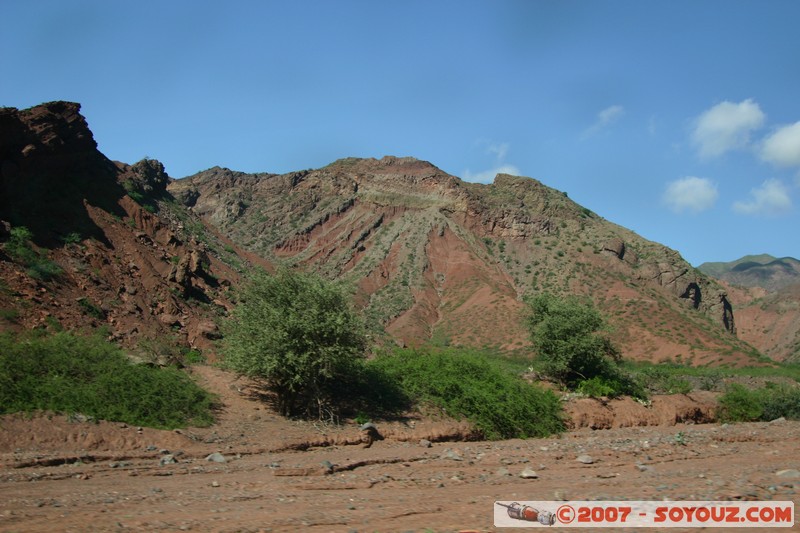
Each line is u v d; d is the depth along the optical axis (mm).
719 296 128625
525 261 115875
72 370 19750
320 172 150250
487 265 112562
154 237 47938
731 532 8531
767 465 16016
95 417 17891
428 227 119188
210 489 12266
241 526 8828
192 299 40312
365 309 95312
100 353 21281
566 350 33531
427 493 11922
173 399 20266
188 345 34375
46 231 36719
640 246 128125
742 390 36406
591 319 34156
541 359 35219
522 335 82562
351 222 129750
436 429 23547
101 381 19547
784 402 34438
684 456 18062
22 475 13359
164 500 10992
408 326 91375
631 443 21234
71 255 36344
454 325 92375
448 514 9797
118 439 17188
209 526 8859
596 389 32281
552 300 36125
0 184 35469
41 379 18625
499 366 32625
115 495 11398
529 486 12812
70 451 16031
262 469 15219
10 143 37906
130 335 31891
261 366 21797
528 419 26641
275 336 21812
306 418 22469
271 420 21672
